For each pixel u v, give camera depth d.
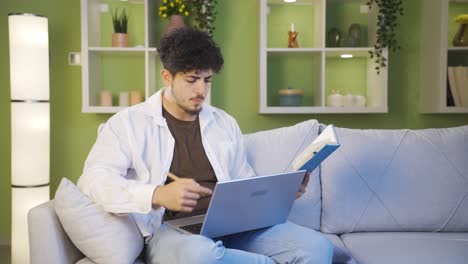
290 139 2.00
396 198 1.94
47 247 1.32
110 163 1.47
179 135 1.65
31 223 1.33
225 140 1.75
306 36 3.15
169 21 3.04
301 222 1.92
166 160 1.58
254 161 1.96
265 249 1.43
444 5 2.79
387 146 1.98
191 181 1.30
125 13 3.07
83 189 1.42
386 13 2.78
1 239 3.11
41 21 2.56
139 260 1.46
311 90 3.17
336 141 1.43
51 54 3.08
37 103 2.56
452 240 1.79
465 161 1.97
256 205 1.34
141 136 1.57
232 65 3.15
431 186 1.95
